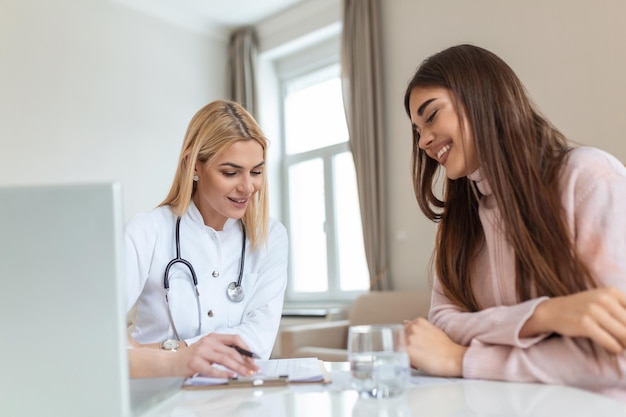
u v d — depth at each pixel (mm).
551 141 930
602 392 747
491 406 639
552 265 825
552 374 758
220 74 4699
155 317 1306
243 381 833
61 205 577
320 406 676
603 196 810
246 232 1396
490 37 3025
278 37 4496
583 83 2623
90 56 3904
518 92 917
